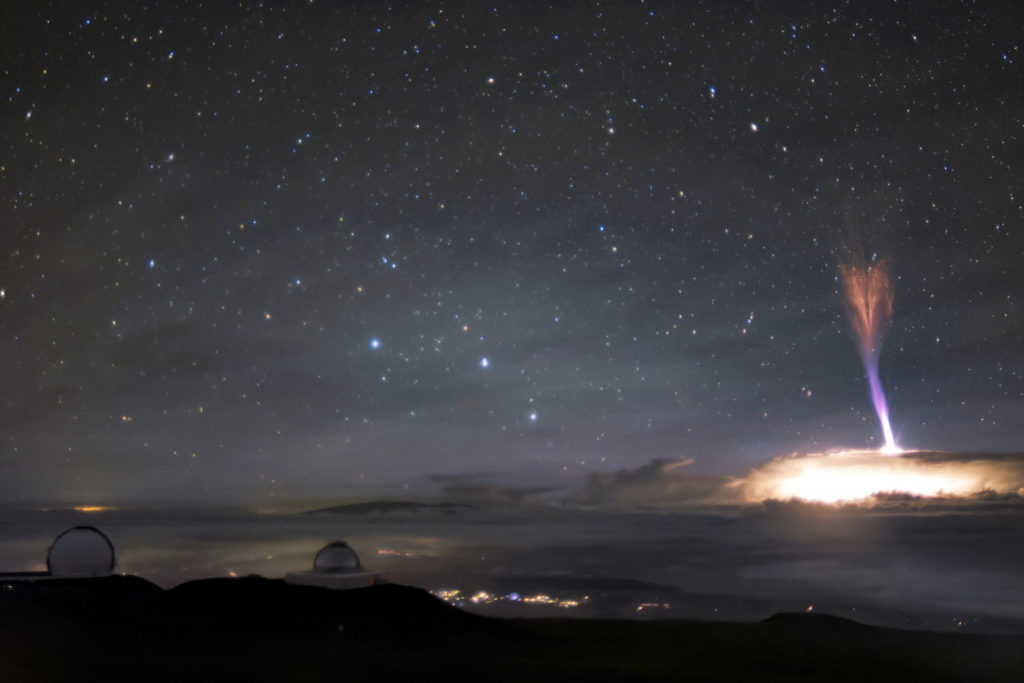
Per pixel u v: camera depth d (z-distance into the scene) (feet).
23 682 10.85
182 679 11.48
